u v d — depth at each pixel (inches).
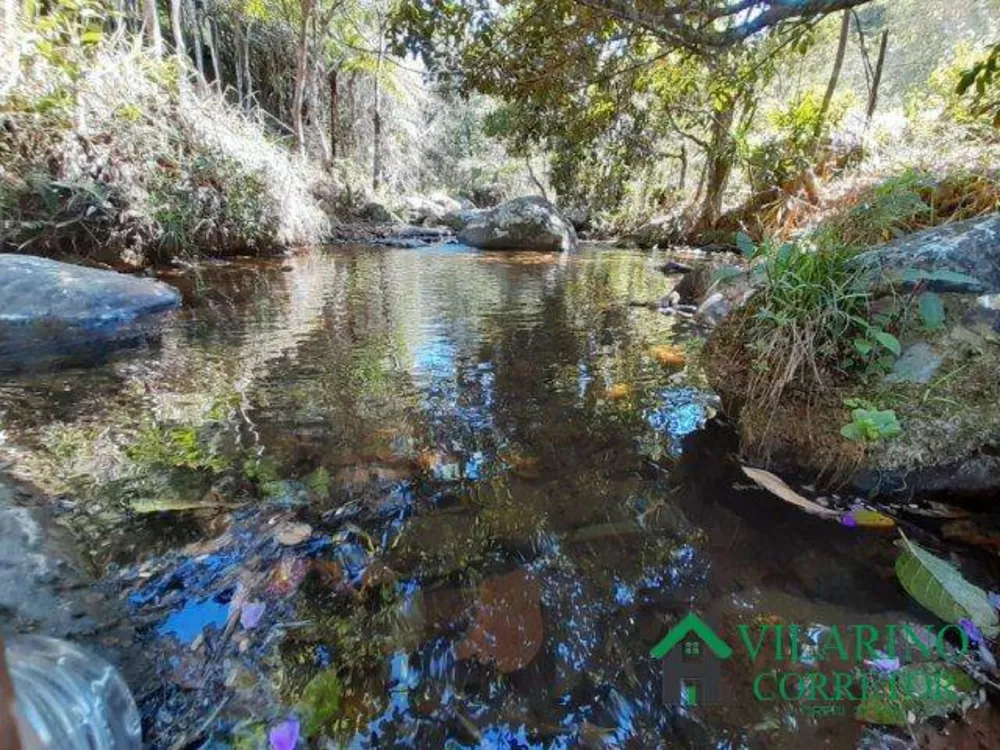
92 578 38.8
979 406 51.6
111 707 26.7
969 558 43.9
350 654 34.6
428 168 597.0
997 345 54.1
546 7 86.6
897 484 51.9
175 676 32.0
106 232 155.8
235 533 45.6
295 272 182.1
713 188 303.7
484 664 34.5
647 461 59.8
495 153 641.0
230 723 29.5
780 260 68.5
